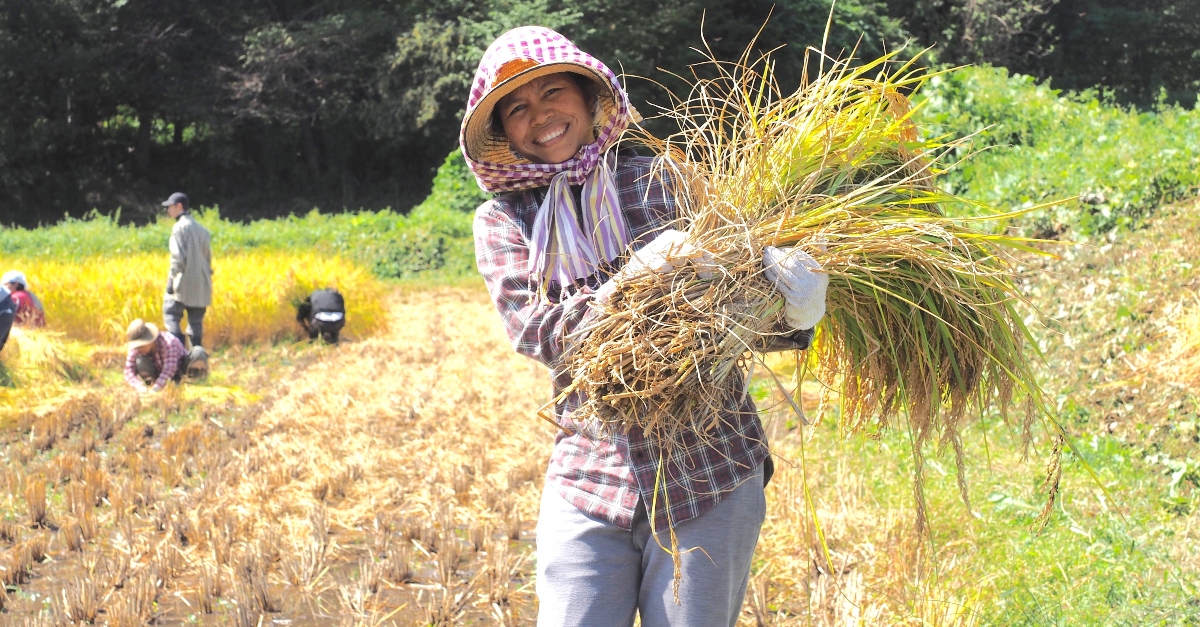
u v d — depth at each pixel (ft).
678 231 6.76
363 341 39.17
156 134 115.96
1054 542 13.01
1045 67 117.80
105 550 15.83
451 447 21.63
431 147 113.29
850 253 6.91
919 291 7.46
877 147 7.66
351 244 66.54
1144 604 11.07
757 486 7.11
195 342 33.47
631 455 6.88
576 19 88.02
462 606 13.30
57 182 105.70
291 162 116.88
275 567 14.89
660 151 7.38
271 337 38.63
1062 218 25.96
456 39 98.78
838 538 13.93
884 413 7.98
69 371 30.04
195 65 107.14
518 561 14.64
